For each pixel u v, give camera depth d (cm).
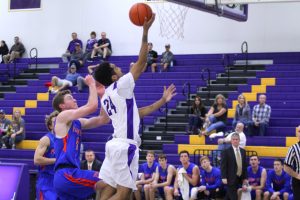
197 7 1218
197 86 2045
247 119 1691
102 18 2522
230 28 2305
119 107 643
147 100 2002
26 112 2147
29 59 2559
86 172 682
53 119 782
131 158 640
